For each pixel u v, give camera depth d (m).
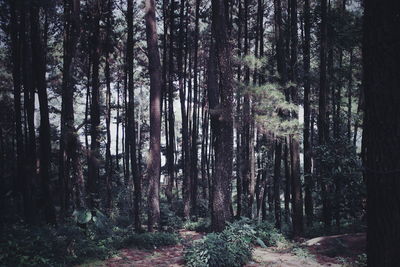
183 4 22.92
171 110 22.91
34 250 8.89
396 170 2.85
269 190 24.12
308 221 15.50
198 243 9.66
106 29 21.33
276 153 16.36
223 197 11.35
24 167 13.81
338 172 12.01
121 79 28.80
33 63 13.79
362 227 13.19
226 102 11.59
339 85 17.72
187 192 21.30
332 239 11.32
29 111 14.91
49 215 13.13
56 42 22.83
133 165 15.26
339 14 15.03
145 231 14.51
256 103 12.17
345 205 12.20
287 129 12.80
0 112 22.31
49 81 24.72
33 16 13.57
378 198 2.96
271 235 12.84
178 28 24.09
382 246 2.91
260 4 18.41
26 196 13.46
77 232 10.66
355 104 22.78
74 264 9.15
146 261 9.84
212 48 15.51
